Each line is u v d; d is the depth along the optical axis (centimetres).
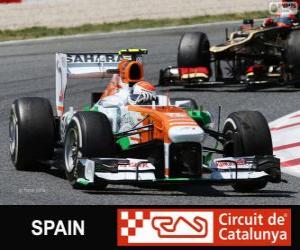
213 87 6481
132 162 3294
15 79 6975
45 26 11356
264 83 6166
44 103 3822
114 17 11900
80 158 3338
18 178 3666
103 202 3225
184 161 3306
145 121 3475
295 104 5628
